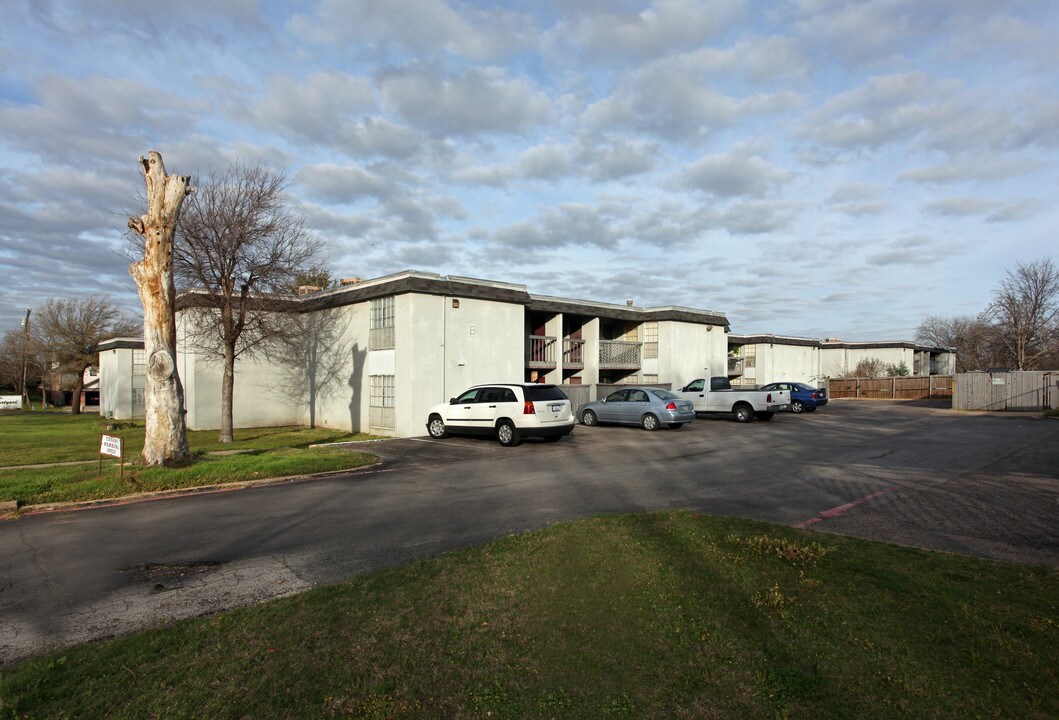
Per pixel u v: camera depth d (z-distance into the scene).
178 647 4.22
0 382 65.12
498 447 16.75
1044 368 47.38
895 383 44.56
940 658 3.90
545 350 26.75
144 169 12.13
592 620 4.54
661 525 7.29
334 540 7.36
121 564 6.52
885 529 7.55
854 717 3.31
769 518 8.24
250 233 18.91
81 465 13.41
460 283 21.50
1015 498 9.40
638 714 3.37
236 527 8.08
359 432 22.39
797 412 30.30
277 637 4.35
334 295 23.59
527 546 6.43
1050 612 4.59
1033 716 3.29
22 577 6.12
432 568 5.79
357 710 3.43
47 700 3.56
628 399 22.08
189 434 22.45
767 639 4.19
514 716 3.36
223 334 20.14
